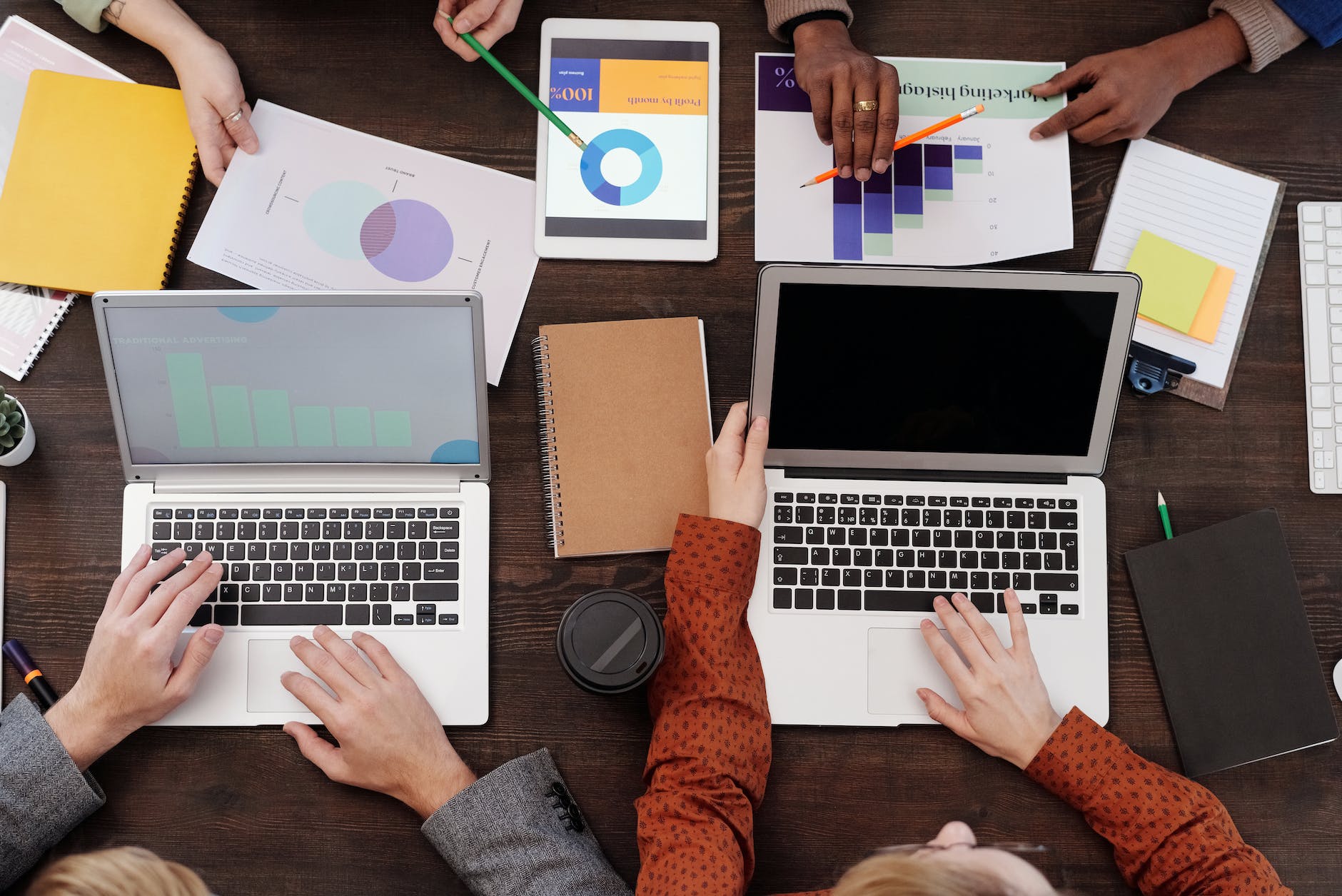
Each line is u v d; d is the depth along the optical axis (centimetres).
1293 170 110
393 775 94
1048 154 109
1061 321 94
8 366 104
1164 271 107
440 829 92
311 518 98
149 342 92
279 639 97
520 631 101
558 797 96
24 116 106
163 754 97
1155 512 105
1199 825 91
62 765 91
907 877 73
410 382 95
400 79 108
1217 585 102
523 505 103
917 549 101
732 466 98
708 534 95
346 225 105
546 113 103
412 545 99
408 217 106
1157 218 109
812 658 99
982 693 96
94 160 106
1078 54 111
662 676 95
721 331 106
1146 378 106
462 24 101
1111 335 94
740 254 107
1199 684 100
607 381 103
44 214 104
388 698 93
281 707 97
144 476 98
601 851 97
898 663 99
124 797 97
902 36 111
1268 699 100
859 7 111
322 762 94
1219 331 108
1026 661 97
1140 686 102
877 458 100
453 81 108
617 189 107
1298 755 101
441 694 98
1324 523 106
